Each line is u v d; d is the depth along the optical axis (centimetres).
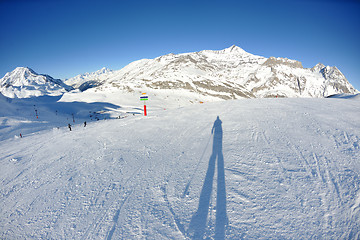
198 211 435
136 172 665
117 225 427
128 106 12962
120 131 1277
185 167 645
